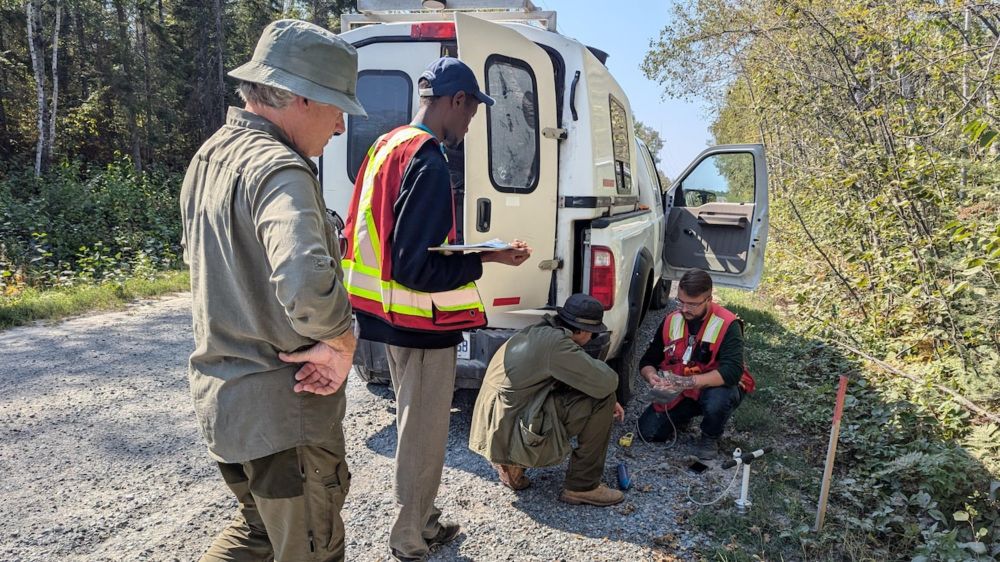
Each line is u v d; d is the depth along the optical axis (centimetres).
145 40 2436
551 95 360
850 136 642
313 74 155
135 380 500
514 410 305
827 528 292
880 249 550
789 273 865
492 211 336
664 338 399
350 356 156
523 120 350
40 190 1373
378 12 418
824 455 378
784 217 1006
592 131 375
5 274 895
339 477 170
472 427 324
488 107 328
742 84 1231
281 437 154
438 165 220
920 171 471
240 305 149
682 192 626
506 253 237
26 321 700
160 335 653
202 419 158
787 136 1079
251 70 155
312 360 151
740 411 432
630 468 364
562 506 319
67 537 281
